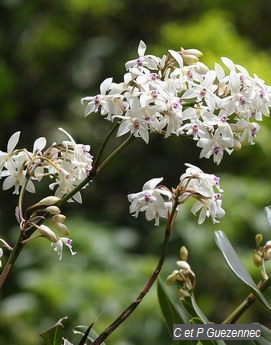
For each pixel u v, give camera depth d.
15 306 7.73
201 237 7.88
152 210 2.77
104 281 7.66
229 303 7.91
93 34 11.64
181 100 2.72
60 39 11.55
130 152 10.84
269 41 11.42
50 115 11.64
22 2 11.41
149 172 10.72
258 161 9.19
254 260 3.17
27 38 11.72
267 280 3.12
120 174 10.81
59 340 2.89
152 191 2.75
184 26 10.80
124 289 7.64
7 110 11.19
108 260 8.28
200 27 9.67
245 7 11.32
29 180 2.90
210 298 7.87
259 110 2.82
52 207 2.77
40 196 10.08
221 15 10.85
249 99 2.79
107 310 7.48
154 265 7.93
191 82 2.78
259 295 2.82
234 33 10.42
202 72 2.86
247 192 8.20
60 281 7.79
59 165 2.87
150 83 2.73
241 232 8.02
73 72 11.42
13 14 11.48
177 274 3.17
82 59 11.38
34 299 7.77
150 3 11.34
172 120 2.73
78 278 7.79
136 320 7.29
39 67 11.67
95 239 8.49
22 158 2.89
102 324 7.35
